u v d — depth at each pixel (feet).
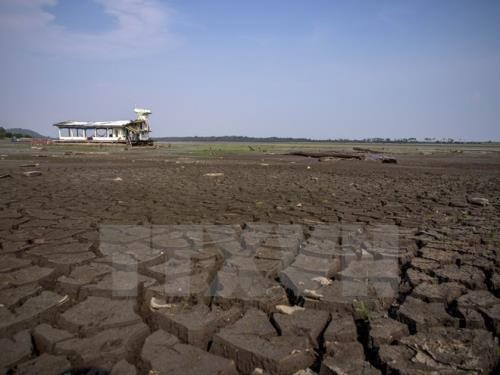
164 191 33.81
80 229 19.06
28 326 9.53
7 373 7.57
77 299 11.12
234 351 8.41
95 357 8.01
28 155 96.58
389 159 86.38
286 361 7.95
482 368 7.73
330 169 63.82
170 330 9.46
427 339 8.83
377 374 7.57
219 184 39.88
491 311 10.05
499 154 141.49
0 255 14.74
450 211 25.27
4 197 29.50
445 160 99.09
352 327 9.33
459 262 14.25
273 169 61.87
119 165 66.13
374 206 27.20
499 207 27.17
